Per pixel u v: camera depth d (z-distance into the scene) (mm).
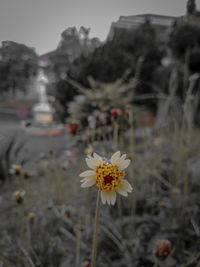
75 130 2352
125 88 3717
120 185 698
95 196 2090
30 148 4250
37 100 6129
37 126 5605
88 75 4930
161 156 2559
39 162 3432
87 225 1700
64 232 1670
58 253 1543
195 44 4922
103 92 3436
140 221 1781
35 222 1842
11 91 4797
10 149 3225
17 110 6645
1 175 3148
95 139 2445
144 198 2074
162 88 5426
